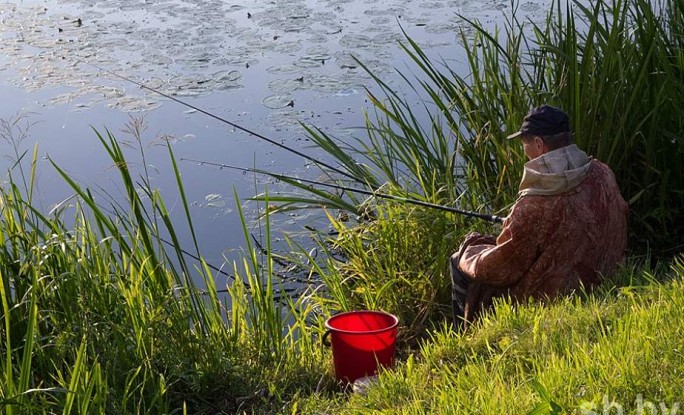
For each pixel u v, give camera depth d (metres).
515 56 5.56
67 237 4.59
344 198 6.97
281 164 7.76
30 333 3.46
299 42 10.64
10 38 11.05
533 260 4.25
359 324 4.46
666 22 6.08
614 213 4.26
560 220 4.14
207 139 8.24
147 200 7.29
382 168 6.10
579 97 5.26
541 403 2.71
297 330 5.43
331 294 5.55
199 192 7.40
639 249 5.49
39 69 9.99
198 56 10.28
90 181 7.57
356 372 4.24
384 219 5.43
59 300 4.29
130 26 11.45
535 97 5.55
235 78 9.59
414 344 5.05
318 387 4.25
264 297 4.68
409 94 8.93
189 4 12.43
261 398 4.22
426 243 5.37
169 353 4.23
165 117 8.73
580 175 4.12
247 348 4.56
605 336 3.34
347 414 3.60
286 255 6.37
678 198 5.56
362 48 10.27
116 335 4.12
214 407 4.20
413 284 5.29
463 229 5.34
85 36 11.05
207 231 6.85
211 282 4.90
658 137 5.50
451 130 5.98
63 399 3.81
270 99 9.03
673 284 3.76
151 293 4.47
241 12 11.99
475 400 3.08
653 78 5.49
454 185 5.61
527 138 4.18
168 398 4.18
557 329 3.64
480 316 4.35
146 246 4.60
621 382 2.88
